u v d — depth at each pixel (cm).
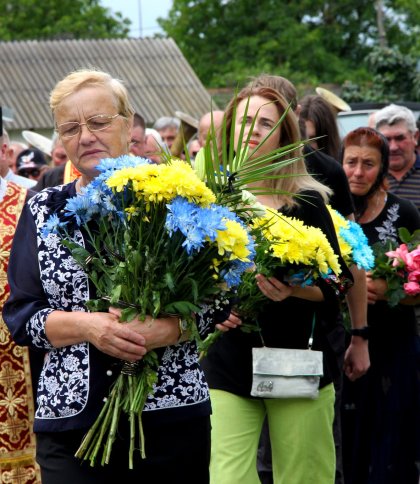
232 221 426
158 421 438
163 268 424
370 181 755
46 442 443
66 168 758
